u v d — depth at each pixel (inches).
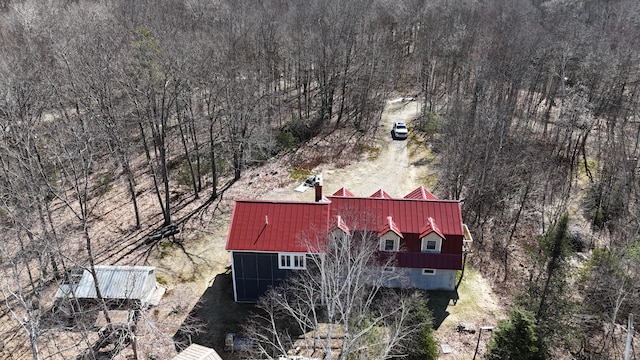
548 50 2507.4
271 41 2437.3
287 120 2556.6
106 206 1777.8
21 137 1140.5
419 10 3378.4
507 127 1979.6
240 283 1309.1
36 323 861.2
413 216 1363.2
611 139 2113.7
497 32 2790.4
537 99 2753.4
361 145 2314.2
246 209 1322.6
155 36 1727.4
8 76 1435.8
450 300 1344.7
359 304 1128.8
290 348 1180.5
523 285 1398.9
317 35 2448.3
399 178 2023.9
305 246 1255.5
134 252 1518.2
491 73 2262.6
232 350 1178.6
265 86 2375.7
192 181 1899.6
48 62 1951.3
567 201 1807.3
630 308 1258.0
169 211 1649.9
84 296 1237.7
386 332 1008.9
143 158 2130.9
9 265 1278.3
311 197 1856.5
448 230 1336.1
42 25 2196.1
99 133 1706.4
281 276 1295.5
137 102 1592.0
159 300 1322.6
